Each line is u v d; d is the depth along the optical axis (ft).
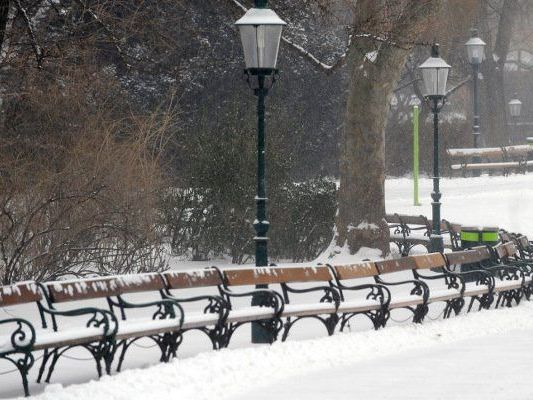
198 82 357.41
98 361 99.45
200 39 344.28
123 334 100.73
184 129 287.28
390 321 149.18
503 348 122.72
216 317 113.50
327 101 423.23
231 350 111.75
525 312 161.07
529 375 101.96
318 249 230.89
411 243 233.35
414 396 90.12
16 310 152.25
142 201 174.70
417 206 318.24
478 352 119.14
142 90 336.49
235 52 366.84
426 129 466.29
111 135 176.24
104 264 171.22
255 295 126.21
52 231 161.58
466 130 472.44
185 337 130.11
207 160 215.72
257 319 118.73
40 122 190.19
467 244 202.49
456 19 419.33
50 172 164.66
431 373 103.55
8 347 91.40
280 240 224.74
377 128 225.56
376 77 222.48
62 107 191.93
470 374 102.73
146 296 169.68
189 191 215.31
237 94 325.62
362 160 225.35
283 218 223.71
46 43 199.00
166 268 184.44
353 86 225.35
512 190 361.92
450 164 460.14
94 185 168.14
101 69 217.56
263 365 106.52
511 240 206.69
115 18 219.20
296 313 122.01
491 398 88.58
